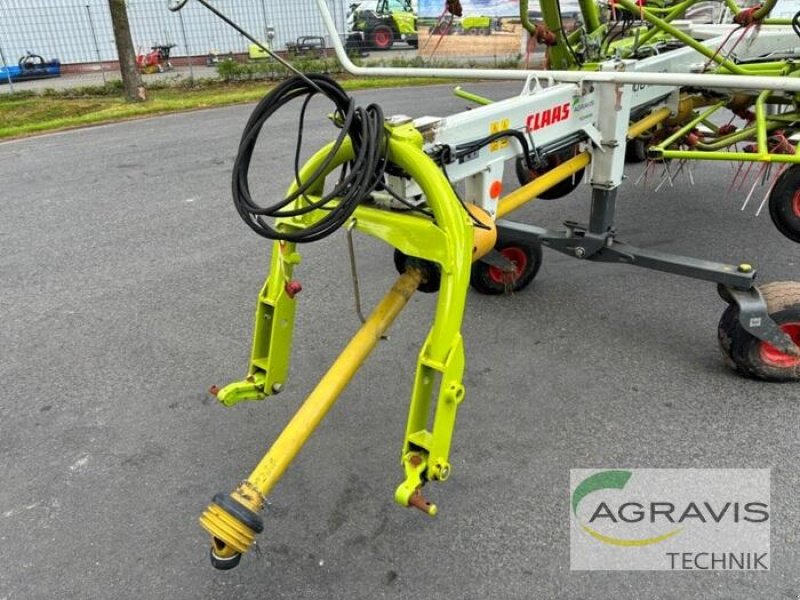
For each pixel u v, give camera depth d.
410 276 2.40
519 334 3.81
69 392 3.45
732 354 3.24
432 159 2.49
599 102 3.39
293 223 2.45
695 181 6.27
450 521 2.57
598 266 4.61
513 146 2.99
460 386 2.10
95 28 19.86
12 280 4.77
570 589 2.28
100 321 4.14
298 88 2.10
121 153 8.34
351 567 2.39
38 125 10.43
